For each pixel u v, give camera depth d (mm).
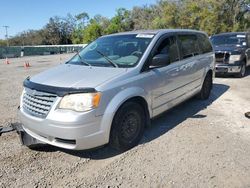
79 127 3705
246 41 11656
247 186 3438
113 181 3596
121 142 4273
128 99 4281
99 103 3834
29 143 4324
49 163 4070
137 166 3945
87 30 86438
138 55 4762
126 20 84250
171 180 3582
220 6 44438
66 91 3756
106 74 4262
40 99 3947
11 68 18109
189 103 7094
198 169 3826
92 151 4418
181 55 5836
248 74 11922
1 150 4469
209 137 4898
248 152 4309
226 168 3842
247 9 46656
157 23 53781
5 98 8117
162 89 5047
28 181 3619
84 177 3703
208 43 7395
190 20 46531
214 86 9375
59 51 51344
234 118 5930
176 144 4625
